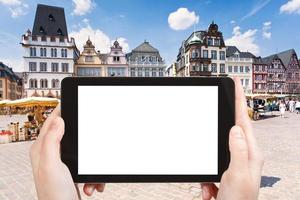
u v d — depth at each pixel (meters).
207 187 1.35
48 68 52.06
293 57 68.56
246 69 60.62
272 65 64.50
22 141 14.42
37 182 1.19
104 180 1.32
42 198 1.18
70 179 1.25
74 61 54.19
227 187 1.14
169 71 82.00
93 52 53.84
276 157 9.24
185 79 1.34
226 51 60.31
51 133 1.22
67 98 1.33
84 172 1.32
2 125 26.59
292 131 16.77
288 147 11.19
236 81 1.33
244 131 1.24
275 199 5.43
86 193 1.35
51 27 55.09
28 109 50.34
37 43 51.81
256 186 1.11
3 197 5.69
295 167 7.87
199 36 58.09
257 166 1.14
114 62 54.34
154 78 1.35
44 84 51.88
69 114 1.33
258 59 62.88
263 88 62.66
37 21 54.53
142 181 1.33
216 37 57.59
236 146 1.13
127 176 1.33
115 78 1.33
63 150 1.31
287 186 6.19
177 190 6.00
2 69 69.19
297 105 35.31
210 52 57.38
